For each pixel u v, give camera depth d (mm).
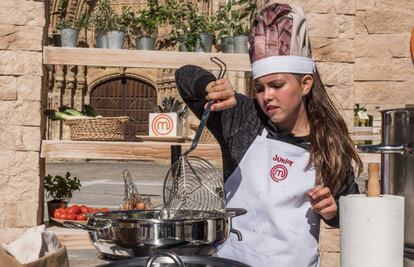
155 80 29891
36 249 2584
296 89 2053
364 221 1623
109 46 5586
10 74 5113
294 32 2020
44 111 5500
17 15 5109
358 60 5609
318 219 2156
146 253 1729
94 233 1801
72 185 6352
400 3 5586
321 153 2121
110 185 16688
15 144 5141
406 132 1918
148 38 5793
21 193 5148
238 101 2260
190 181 2158
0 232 5137
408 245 1894
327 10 5379
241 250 2174
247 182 2180
